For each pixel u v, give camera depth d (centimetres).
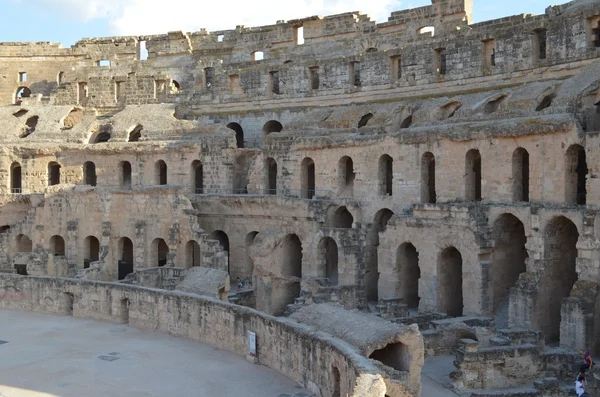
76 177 8500
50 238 7719
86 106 9619
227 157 7756
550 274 5028
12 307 5716
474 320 4969
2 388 3703
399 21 8594
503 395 3878
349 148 6844
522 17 7244
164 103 9138
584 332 4456
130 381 3822
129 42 10600
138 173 8206
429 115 6638
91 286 5366
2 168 8575
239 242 7325
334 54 9100
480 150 5716
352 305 5681
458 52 7175
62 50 10706
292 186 7350
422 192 6253
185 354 4344
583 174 5722
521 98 5844
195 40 10219
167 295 4897
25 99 9581
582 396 3828
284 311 6097
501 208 5331
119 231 7450
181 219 7044
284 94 8562
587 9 6150
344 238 6212
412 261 6106
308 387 3647
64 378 3878
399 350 3562
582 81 5484
